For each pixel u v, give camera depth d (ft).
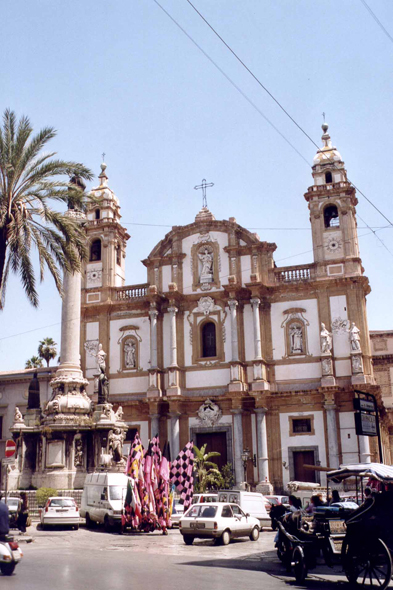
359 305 158.51
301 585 49.60
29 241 89.51
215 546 79.66
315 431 154.30
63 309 144.66
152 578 48.73
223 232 174.60
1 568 47.52
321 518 55.21
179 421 164.86
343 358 156.25
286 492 152.46
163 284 177.17
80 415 135.13
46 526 99.19
